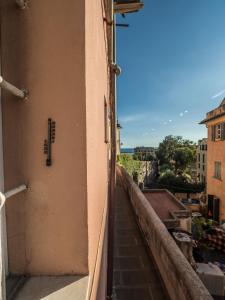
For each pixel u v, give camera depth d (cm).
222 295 540
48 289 80
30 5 85
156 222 389
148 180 3909
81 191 86
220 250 984
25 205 87
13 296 76
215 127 1611
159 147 4947
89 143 95
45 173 86
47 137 86
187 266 240
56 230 87
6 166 87
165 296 292
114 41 491
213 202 1606
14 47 86
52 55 85
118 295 301
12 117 87
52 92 85
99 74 205
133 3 471
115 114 524
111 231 363
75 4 84
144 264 378
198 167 3378
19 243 87
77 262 87
